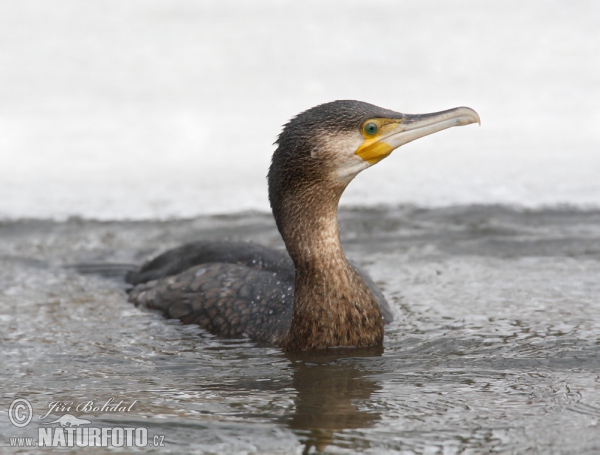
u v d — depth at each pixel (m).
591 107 17.61
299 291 8.85
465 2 22.66
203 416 7.23
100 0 23.38
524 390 7.65
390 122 8.70
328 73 19.16
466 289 10.87
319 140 8.57
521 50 19.97
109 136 17.08
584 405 7.25
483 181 15.12
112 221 14.09
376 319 8.92
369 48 20.22
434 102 17.56
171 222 13.98
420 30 21.14
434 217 13.92
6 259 12.59
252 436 6.84
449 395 7.59
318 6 22.70
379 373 8.20
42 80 19.14
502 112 17.61
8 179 15.68
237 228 13.63
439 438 6.71
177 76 19.38
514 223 13.52
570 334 9.15
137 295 10.81
